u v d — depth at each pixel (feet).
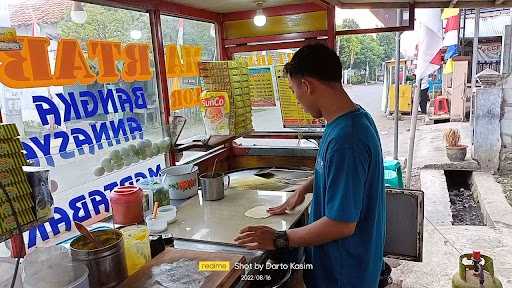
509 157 18.94
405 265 10.09
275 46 9.62
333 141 4.41
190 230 5.65
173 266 4.36
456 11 17.22
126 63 6.94
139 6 7.11
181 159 8.61
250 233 4.68
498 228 12.42
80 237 4.44
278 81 9.94
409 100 38.34
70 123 5.89
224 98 8.20
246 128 9.31
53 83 5.62
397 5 9.56
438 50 14.15
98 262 4.02
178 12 8.20
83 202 6.12
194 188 7.25
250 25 9.70
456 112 33.37
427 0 9.62
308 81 4.58
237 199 6.96
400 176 11.21
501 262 10.08
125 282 4.11
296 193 6.19
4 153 3.52
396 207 7.99
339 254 4.76
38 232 5.45
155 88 7.74
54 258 4.03
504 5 10.02
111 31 6.64
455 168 19.62
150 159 7.55
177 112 8.44
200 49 9.23
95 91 6.32
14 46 4.08
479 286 7.61
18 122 5.18
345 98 4.66
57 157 5.66
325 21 9.12
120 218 5.82
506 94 18.57
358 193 4.31
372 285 4.88
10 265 3.87
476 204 17.16
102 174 6.37
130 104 7.06
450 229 12.37
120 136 6.82
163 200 6.63
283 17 9.41
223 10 9.40
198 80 9.15
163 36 7.95
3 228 3.52
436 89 38.42
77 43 5.98
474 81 24.12
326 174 4.45
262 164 10.27
